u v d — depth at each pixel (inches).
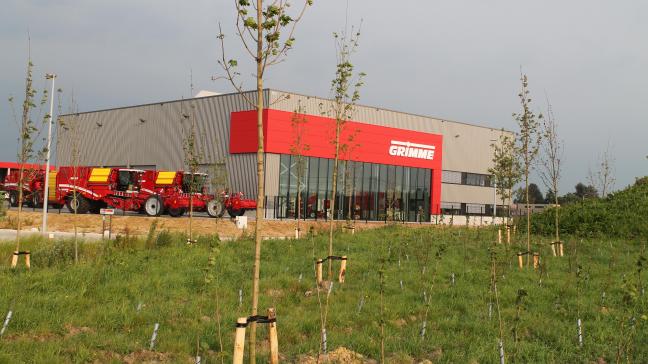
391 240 855.7
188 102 1819.6
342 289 507.5
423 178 2042.3
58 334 339.9
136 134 1984.5
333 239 836.0
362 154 1824.6
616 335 386.9
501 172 931.3
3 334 328.5
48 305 389.1
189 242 730.2
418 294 495.5
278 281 520.4
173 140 1860.2
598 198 1182.9
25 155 597.6
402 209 1957.4
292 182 1640.0
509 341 366.3
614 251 759.1
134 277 498.3
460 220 2132.1
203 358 316.2
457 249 773.9
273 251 694.5
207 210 1358.3
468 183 2298.2
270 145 1585.9
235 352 245.6
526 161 731.4
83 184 1390.3
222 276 534.3
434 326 402.0
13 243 701.3
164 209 1374.3
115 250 638.5
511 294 498.3
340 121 592.4
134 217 1300.4
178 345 328.8
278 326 377.7
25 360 288.4
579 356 351.3
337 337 358.6
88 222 1214.9
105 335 339.0
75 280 462.9
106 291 444.1
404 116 1991.9
